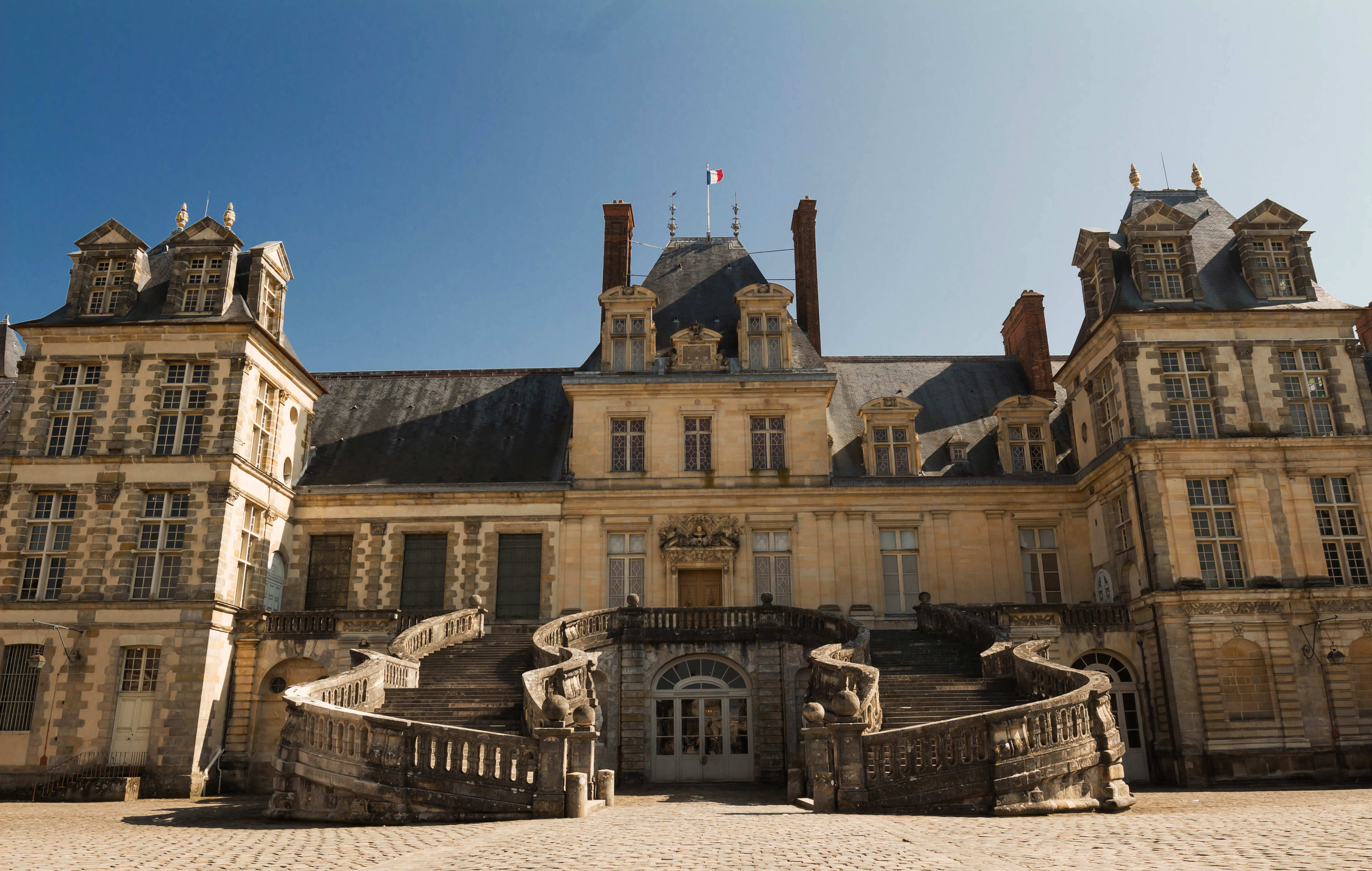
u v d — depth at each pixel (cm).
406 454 3762
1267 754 2769
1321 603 2897
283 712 3014
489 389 4103
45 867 1128
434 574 3462
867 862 1041
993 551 3472
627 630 2925
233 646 3034
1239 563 2970
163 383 3111
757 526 3472
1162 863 995
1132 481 3086
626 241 4031
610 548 3462
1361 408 3092
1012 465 3647
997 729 1706
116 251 3278
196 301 3228
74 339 3153
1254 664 2870
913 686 2400
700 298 3966
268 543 3306
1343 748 2772
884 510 3497
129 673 2891
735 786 2688
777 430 3578
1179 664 2847
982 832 1327
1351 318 3173
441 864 1088
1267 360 3136
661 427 3553
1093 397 3412
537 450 3781
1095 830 1328
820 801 1733
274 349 3303
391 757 1711
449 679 2559
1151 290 3253
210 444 3044
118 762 2798
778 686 2870
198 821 1841
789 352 3647
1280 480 3017
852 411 3906
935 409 3928
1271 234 3303
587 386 3569
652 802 2128
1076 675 1975
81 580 2936
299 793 1788
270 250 3391
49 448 3078
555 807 1647
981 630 2738
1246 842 1136
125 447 3039
